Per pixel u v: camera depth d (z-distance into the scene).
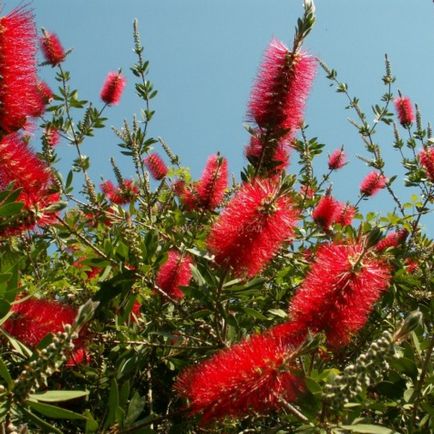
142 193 1.85
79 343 1.44
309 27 1.50
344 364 1.48
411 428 1.29
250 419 1.43
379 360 1.20
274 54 1.50
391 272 1.57
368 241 1.29
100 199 1.69
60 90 1.82
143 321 1.52
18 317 1.33
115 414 1.25
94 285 1.55
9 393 1.19
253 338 1.27
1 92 1.35
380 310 1.54
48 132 1.63
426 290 1.60
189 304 1.51
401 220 1.71
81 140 1.82
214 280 1.40
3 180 1.37
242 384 1.24
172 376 1.53
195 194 1.62
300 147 1.80
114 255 1.47
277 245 1.37
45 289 1.51
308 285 1.31
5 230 1.37
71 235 1.55
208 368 1.26
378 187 1.93
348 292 1.29
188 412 1.29
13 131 1.37
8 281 1.30
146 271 1.46
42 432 1.39
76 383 1.48
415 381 1.30
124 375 1.47
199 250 1.46
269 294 1.60
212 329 1.46
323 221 1.70
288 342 1.29
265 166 1.52
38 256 1.55
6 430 1.20
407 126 2.00
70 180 1.60
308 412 1.25
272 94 1.50
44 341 1.22
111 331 1.52
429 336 1.44
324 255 1.31
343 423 1.26
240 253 1.36
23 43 1.36
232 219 1.36
